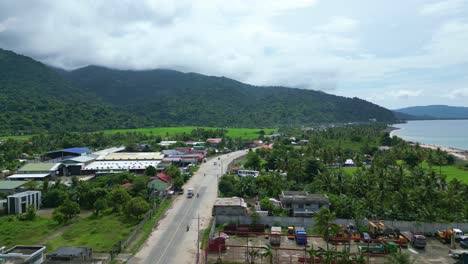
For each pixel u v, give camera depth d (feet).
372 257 209.26
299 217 263.70
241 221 261.03
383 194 287.28
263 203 292.40
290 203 286.66
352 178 340.39
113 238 232.73
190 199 339.77
